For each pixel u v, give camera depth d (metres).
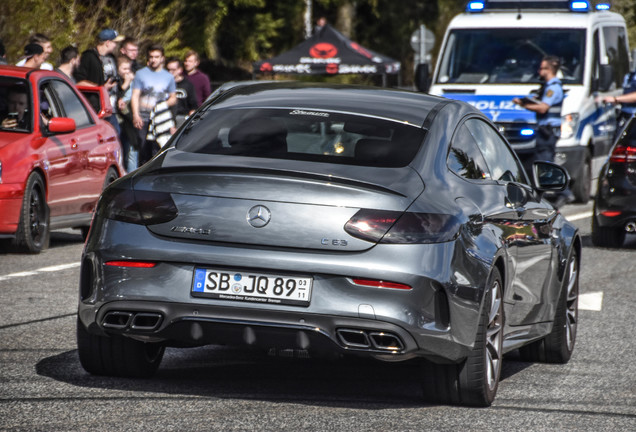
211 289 14.45
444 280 14.53
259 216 14.41
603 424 14.96
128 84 45.50
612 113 53.25
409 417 14.82
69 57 40.84
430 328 14.46
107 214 15.01
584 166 49.56
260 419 14.30
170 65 48.81
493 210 16.44
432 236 14.52
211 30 90.38
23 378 16.17
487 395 15.70
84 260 15.20
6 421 13.77
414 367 18.14
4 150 30.17
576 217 44.78
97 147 34.34
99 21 69.81
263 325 14.34
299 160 15.23
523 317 17.92
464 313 14.89
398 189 14.72
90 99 37.94
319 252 14.30
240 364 17.83
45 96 32.38
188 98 49.12
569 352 20.00
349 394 16.05
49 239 33.31
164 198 14.75
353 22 130.12
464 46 49.94
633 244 38.31
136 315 14.72
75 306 22.84
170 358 18.09
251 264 14.31
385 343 14.45
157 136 42.47
